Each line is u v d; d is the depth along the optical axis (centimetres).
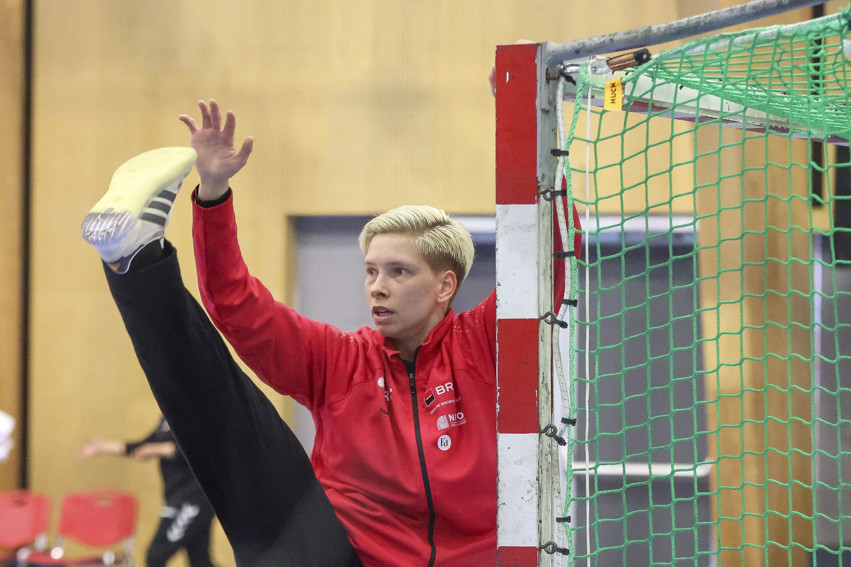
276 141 1766
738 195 1545
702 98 696
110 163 1819
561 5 1681
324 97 1755
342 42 1752
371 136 1747
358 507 652
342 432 655
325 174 1755
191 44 1794
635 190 1584
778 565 1530
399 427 649
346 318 1778
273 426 662
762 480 1548
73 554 1791
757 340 1554
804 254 1530
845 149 1509
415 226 669
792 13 1430
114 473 1814
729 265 1560
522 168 570
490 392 657
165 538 1483
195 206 627
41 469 1822
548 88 579
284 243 1761
